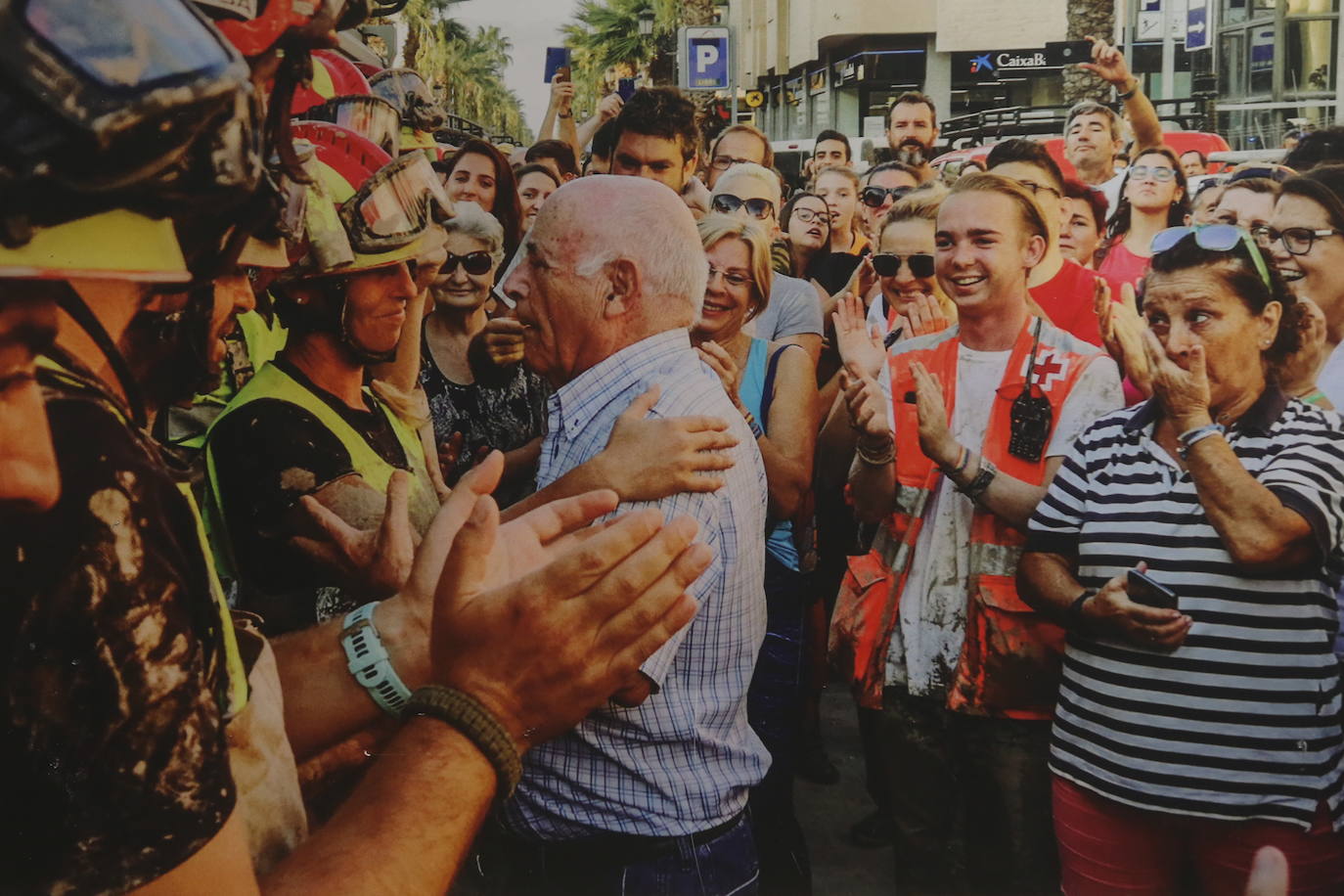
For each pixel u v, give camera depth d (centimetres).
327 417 172
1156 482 206
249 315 212
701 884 175
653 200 195
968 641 233
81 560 56
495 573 89
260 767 85
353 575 143
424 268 183
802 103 2967
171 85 51
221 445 163
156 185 54
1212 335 198
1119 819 208
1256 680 197
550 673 81
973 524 235
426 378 298
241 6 74
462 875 247
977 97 2053
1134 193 309
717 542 175
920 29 2300
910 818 247
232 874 62
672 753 175
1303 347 202
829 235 514
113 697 57
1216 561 199
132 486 60
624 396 188
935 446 228
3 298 53
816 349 373
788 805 252
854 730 418
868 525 266
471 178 403
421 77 377
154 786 59
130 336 75
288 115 84
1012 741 233
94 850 57
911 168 482
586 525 105
